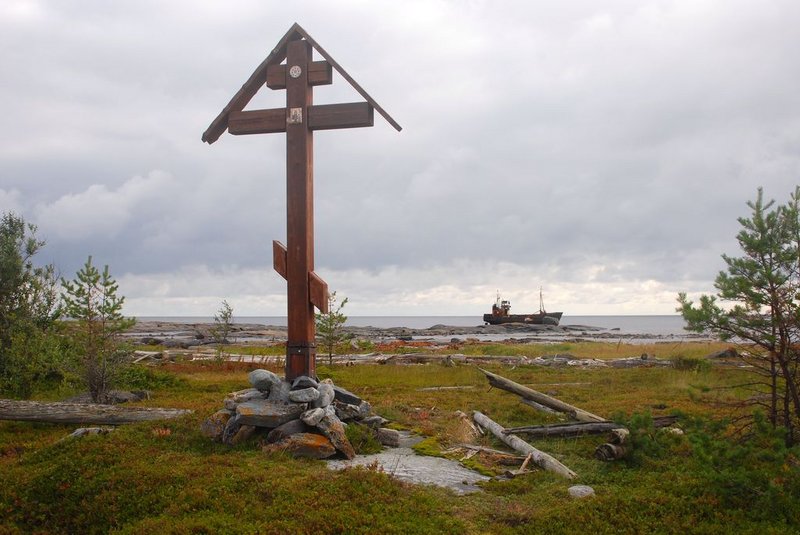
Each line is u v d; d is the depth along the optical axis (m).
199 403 15.73
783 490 7.91
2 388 16.91
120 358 15.85
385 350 40.31
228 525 7.16
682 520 7.56
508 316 112.94
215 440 10.78
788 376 9.92
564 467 9.82
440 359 30.52
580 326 140.12
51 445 10.80
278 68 11.95
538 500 8.48
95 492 8.57
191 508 7.77
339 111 11.70
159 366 26.42
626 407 15.82
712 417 13.16
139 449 10.17
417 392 19.00
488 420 13.09
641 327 167.50
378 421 11.90
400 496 8.16
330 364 28.12
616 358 32.84
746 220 10.22
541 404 14.92
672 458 10.34
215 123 12.19
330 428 10.41
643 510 7.84
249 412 10.51
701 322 10.37
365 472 8.79
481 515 7.86
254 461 9.54
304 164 11.73
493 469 10.00
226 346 46.47
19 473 9.43
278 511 7.57
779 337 9.99
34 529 8.03
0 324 17.72
